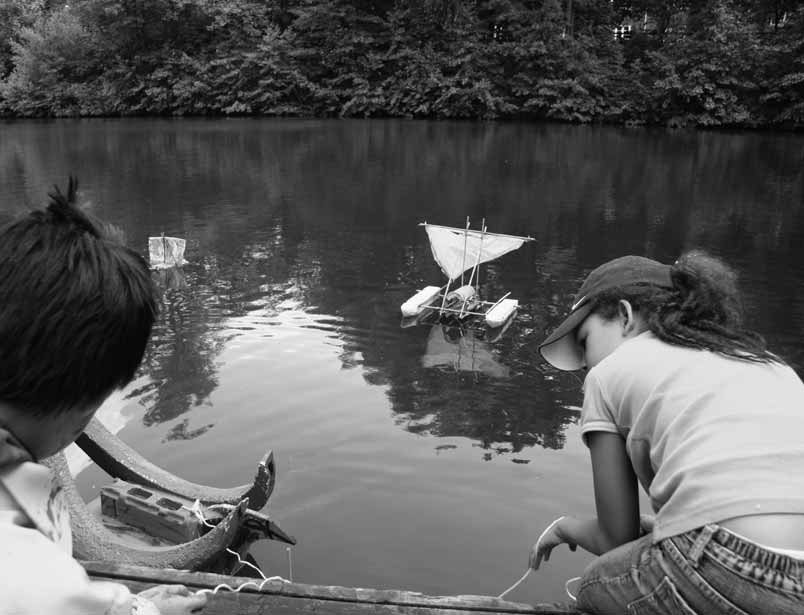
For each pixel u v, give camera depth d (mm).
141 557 3672
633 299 1937
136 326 957
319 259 12336
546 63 35562
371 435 6109
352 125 33781
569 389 7281
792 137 30984
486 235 9984
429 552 4473
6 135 30375
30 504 916
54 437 979
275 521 4789
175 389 6996
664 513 1586
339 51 37375
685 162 23781
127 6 38438
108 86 38531
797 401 1623
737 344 1728
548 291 10852
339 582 4160
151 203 16734
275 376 7391
